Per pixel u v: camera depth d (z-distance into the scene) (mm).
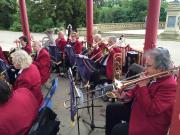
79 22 14789
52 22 17266
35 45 4148
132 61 5027
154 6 4668
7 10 23859
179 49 10055
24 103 1982
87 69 3943
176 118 1418
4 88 1843
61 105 4031
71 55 5148
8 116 1809
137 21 26125
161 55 1839
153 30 4824
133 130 1991
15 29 22859
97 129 3221
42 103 2447
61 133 3143
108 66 4133
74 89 2430
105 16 25625
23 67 2818
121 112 2506
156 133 1918
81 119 3480
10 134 1814
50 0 15234
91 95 3725
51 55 5820
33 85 2773
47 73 4102
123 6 27438
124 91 2457
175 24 14734
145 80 1890
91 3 6977
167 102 1822
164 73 1846
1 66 3990
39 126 2027
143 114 1961
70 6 14250
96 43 5207
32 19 18734
